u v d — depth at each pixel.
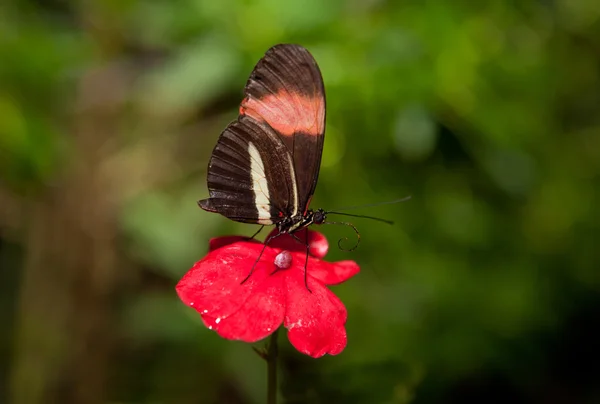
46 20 0.55
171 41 0.54
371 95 0.52
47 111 0.54
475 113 0.52
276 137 0.43
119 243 0.55
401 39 0.52
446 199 0.56
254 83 0.43
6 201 0.54
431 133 0.52
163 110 0.55
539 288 0.58
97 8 0.54
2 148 0.53
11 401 0.55
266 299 0.42
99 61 0.54
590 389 0.59
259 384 0.54
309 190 0.43
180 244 0.54
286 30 0.52
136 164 0.55
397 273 0.56
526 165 0.54
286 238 0.44
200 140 0.56
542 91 0.58
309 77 0.43
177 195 0.55
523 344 0.56
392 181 0.56
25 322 0.55
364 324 0.55
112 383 0.55
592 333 0.61
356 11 0.54
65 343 0.54
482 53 0.54
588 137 0.67
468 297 0.56
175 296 0.56
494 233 0.57
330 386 0.45
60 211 0.54
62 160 0.54
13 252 0.59
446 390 0.55
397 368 0.45
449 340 0.55
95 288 0.54
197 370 0.56
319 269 0.43
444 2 0.53
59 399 0.55
